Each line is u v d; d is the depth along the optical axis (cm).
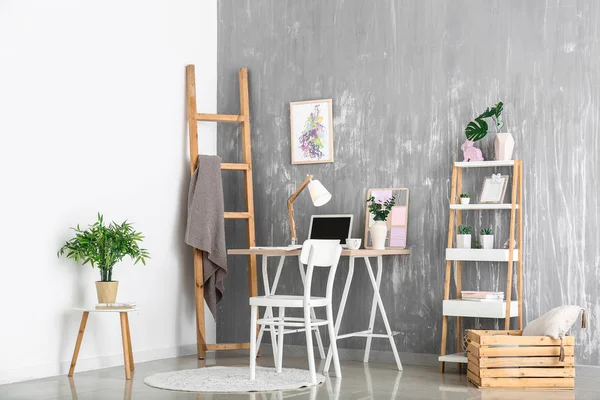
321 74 612
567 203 522
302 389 457
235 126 648
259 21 640
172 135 605
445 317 536
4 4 475
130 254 517
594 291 512
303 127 616
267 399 425
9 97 478
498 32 547
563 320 469
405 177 577
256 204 636
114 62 554
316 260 479
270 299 482
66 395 437
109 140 548
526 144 536
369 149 591
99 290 499
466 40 558
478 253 521
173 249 603
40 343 495
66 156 515
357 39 598
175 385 462
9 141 477
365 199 591
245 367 537
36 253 493
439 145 565
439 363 557
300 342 617
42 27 500
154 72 590
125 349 495
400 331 575
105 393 443
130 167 566
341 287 600
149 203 582
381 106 587
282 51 630
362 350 586
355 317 593
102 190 542
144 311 577
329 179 607
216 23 657
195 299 621
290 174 624
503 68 545
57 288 507
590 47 518
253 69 641
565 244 522
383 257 583
